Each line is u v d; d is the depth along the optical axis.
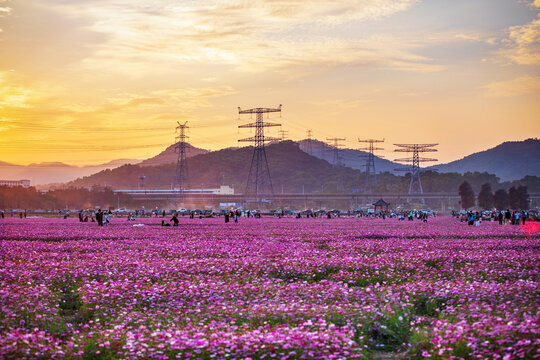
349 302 17.17
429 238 48.03
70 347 12.55
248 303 17.39
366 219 113.62
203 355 11.77
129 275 23.19
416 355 12.80
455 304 16.92
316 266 25.95
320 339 12.24
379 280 22.58
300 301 17.48
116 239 47.12
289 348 11.85
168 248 36.97
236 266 25.77
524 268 25.36
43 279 22.41
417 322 14.76
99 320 15.98
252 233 54.22
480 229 62.31
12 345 11.86
